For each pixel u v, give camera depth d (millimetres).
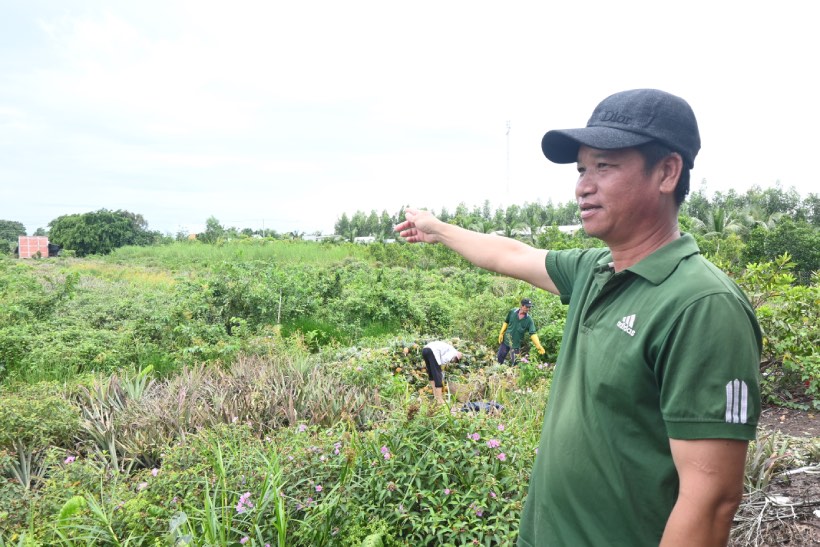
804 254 20656
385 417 4938
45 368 7348
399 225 2299
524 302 8617
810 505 3336
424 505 3141
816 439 4461
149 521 3021
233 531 2988
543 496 1495
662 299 1234
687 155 1313
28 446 4562
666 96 1320
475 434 3498
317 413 5242
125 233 50281
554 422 1512
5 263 20750
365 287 12938
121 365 7578
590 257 1709
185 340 8922
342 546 2943
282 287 11500
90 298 12188
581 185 1405
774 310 6781
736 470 1123
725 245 21453
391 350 8195
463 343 9133
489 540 2918
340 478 3295
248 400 5348
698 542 1123
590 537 1351
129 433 4914
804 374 6156
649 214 1349
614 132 1307
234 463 3551
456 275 19359
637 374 1258
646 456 1276
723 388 1116
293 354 7652
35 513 3178
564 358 1562
